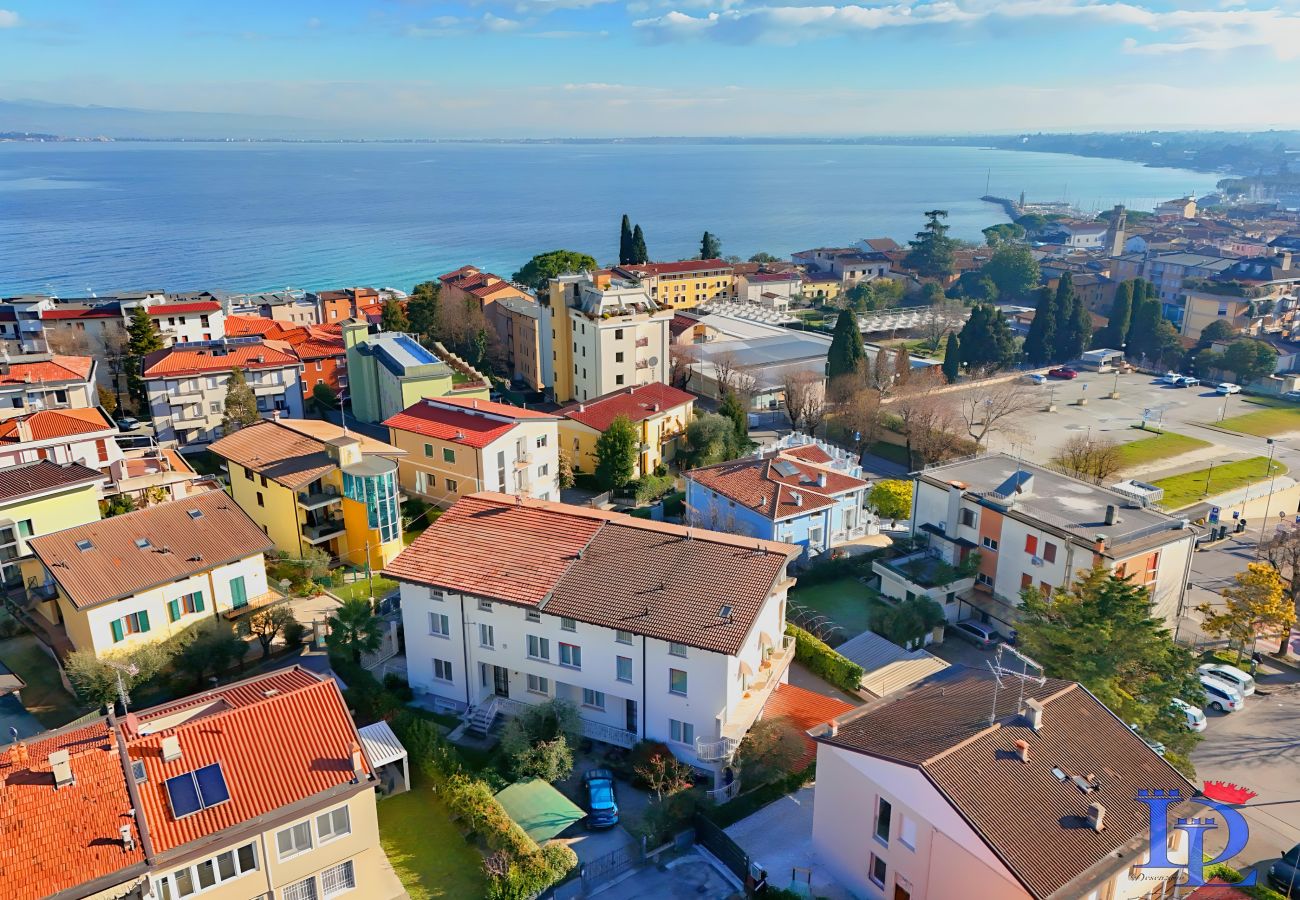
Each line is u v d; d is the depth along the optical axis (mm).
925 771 32375
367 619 51500
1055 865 29984
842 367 116625
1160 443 114438
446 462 76375
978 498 64688
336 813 33406
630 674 45031
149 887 29141
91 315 121250
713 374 121062
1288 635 61062
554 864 36406
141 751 32500
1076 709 37469
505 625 47531
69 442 73688
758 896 36312
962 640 62219
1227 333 156875
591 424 87250
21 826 29219
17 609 54406
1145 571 58938
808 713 48250
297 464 67000
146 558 51531
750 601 43781
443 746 42906
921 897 33469
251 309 161375
